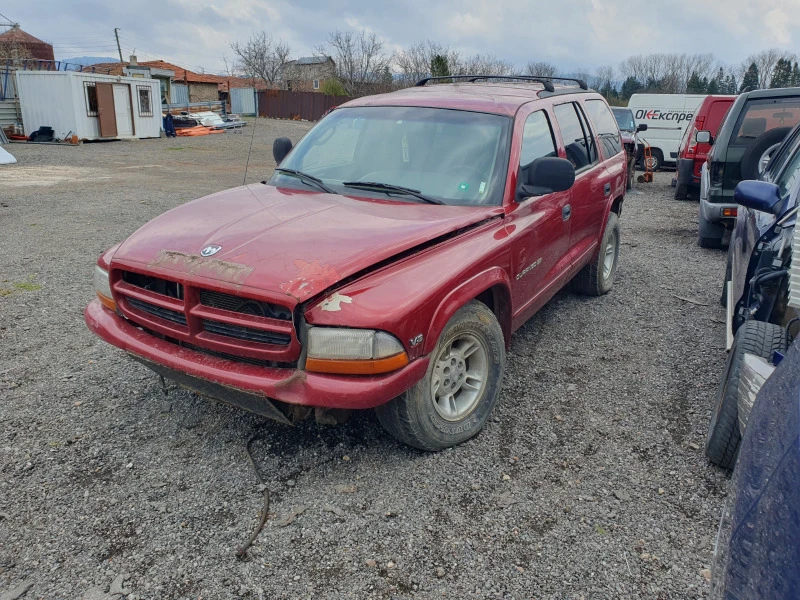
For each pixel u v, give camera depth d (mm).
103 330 3461
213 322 3027
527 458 3451
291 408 3018
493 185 3871
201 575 2596
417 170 4012
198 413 3832
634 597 2520
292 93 47250
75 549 2723
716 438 3230
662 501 3107
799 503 1381
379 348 2781
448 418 3412
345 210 3553
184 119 31188
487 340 3574
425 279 3031
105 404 3930
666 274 7207
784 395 1771
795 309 3053
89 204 11375
